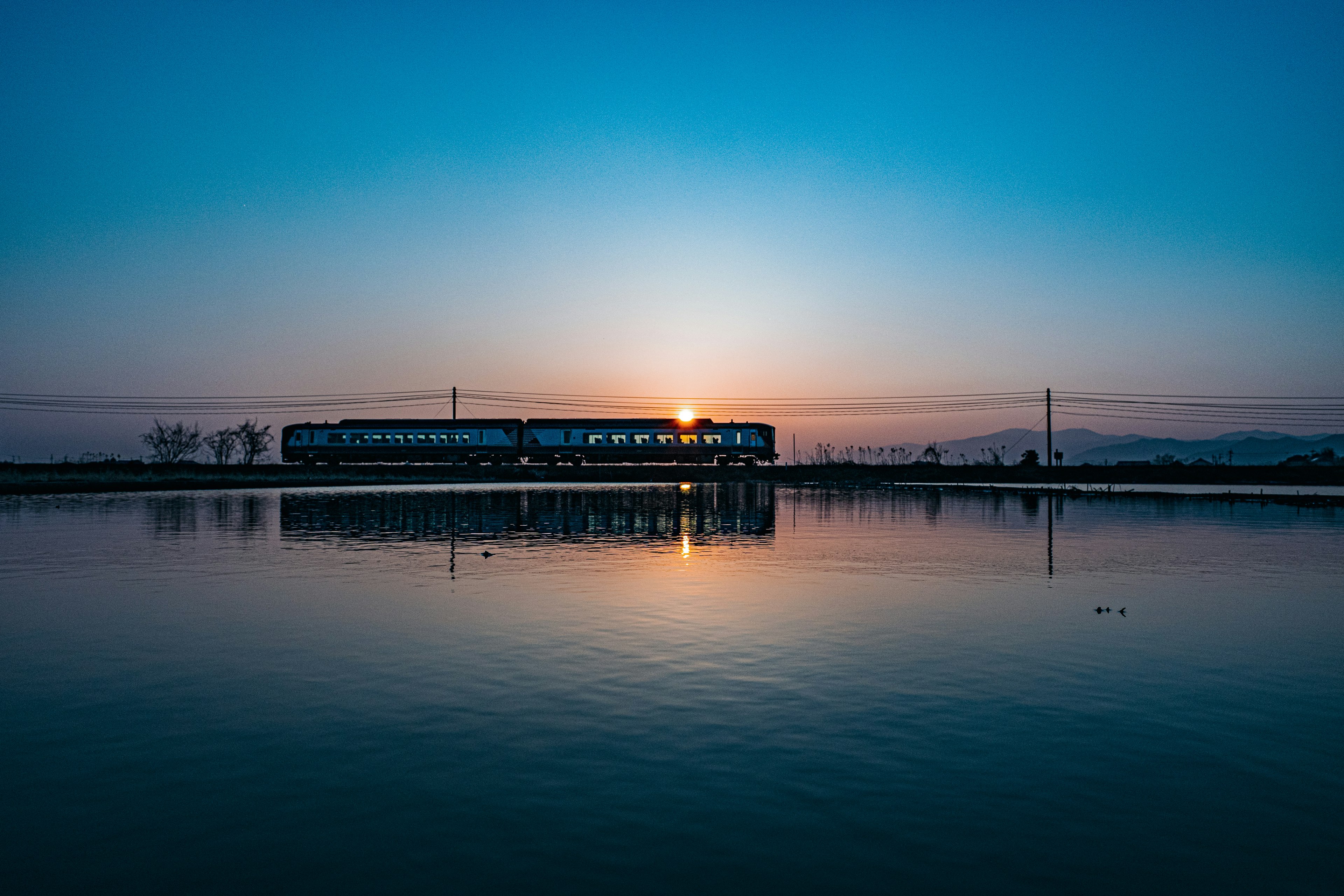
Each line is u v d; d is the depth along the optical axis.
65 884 6.57
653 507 51.19
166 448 120.69
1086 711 10.64
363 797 8.09
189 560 25.00
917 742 9.58
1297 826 7.59
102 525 36.59
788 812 7.83
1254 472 91.81
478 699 11.09
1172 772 8.77
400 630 15.16
